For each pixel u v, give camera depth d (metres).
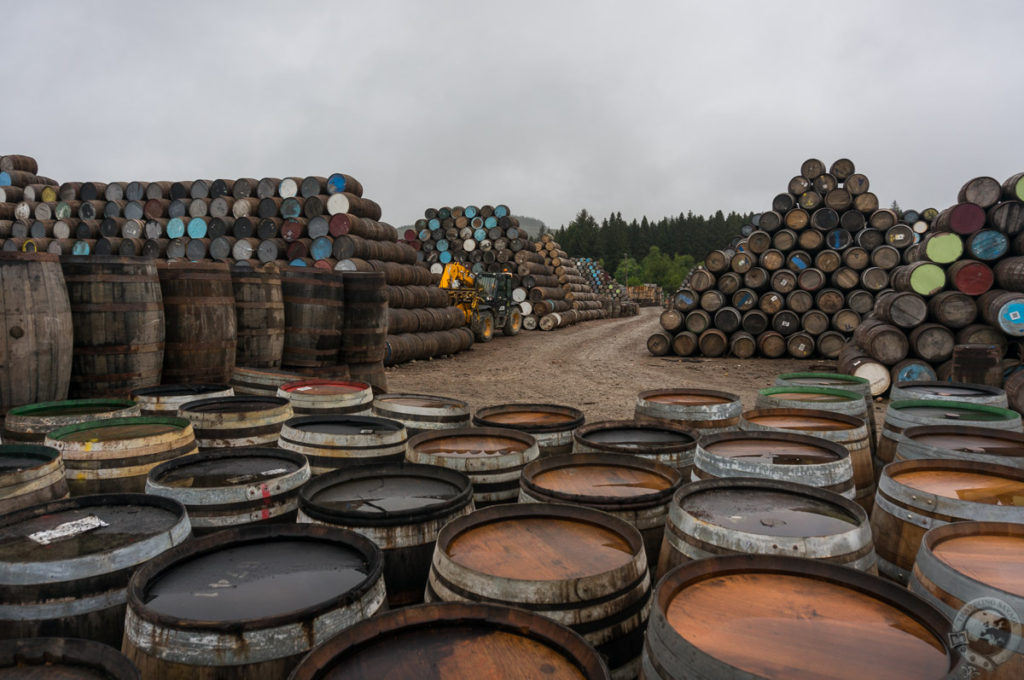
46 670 1.68
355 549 2.47
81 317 5.54
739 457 3.30
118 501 2.88
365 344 8.40
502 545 2.43
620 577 2.15
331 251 16.39
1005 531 2.32
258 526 2.55
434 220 34.19
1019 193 11.20
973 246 11.48
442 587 2.23
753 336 17.73
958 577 1.95
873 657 1.61
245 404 4.91
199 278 6.36
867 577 1.94
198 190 19.28
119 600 2.33
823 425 4.04
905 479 2.97
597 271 55.59
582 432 4.05
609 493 3.01
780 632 1.72
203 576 2.23
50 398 5.29
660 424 4.23
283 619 1.86
